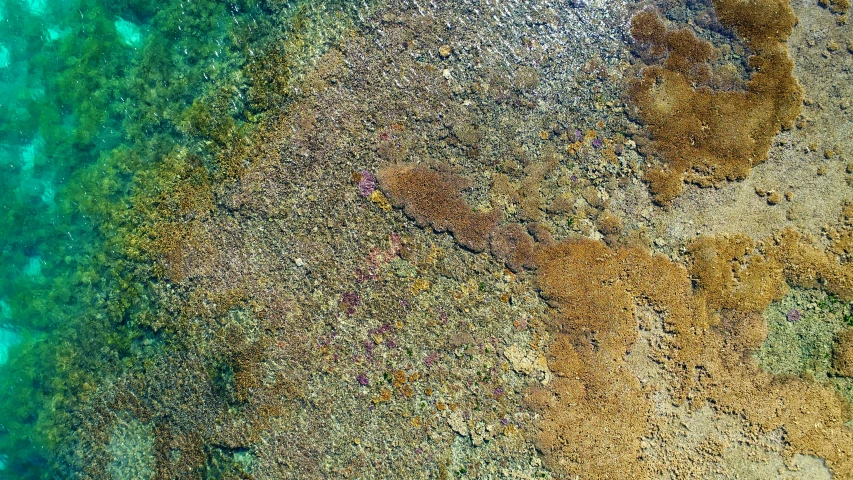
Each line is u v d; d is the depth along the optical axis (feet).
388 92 35.47
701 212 33.76
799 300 32.68
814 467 31.63
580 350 33.37
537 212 34.45
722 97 34.12
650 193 34.17
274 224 35.04
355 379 33.91
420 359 33.86
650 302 33.35
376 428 33.50
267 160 35.40
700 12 34.76
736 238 33.30
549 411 32.96
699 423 32.50
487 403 33.35
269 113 35.70
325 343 34.19
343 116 35.42
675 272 33.35
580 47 35.24
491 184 34.81
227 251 35.06
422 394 33.60
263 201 35.22
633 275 33.58
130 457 34.73
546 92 35.14
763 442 32.04
